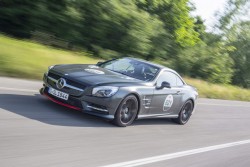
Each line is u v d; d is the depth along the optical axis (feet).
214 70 106.01
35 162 15.40
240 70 139.95
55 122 21.98
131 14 82.23
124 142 21.91
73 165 16.14
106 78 24.25
